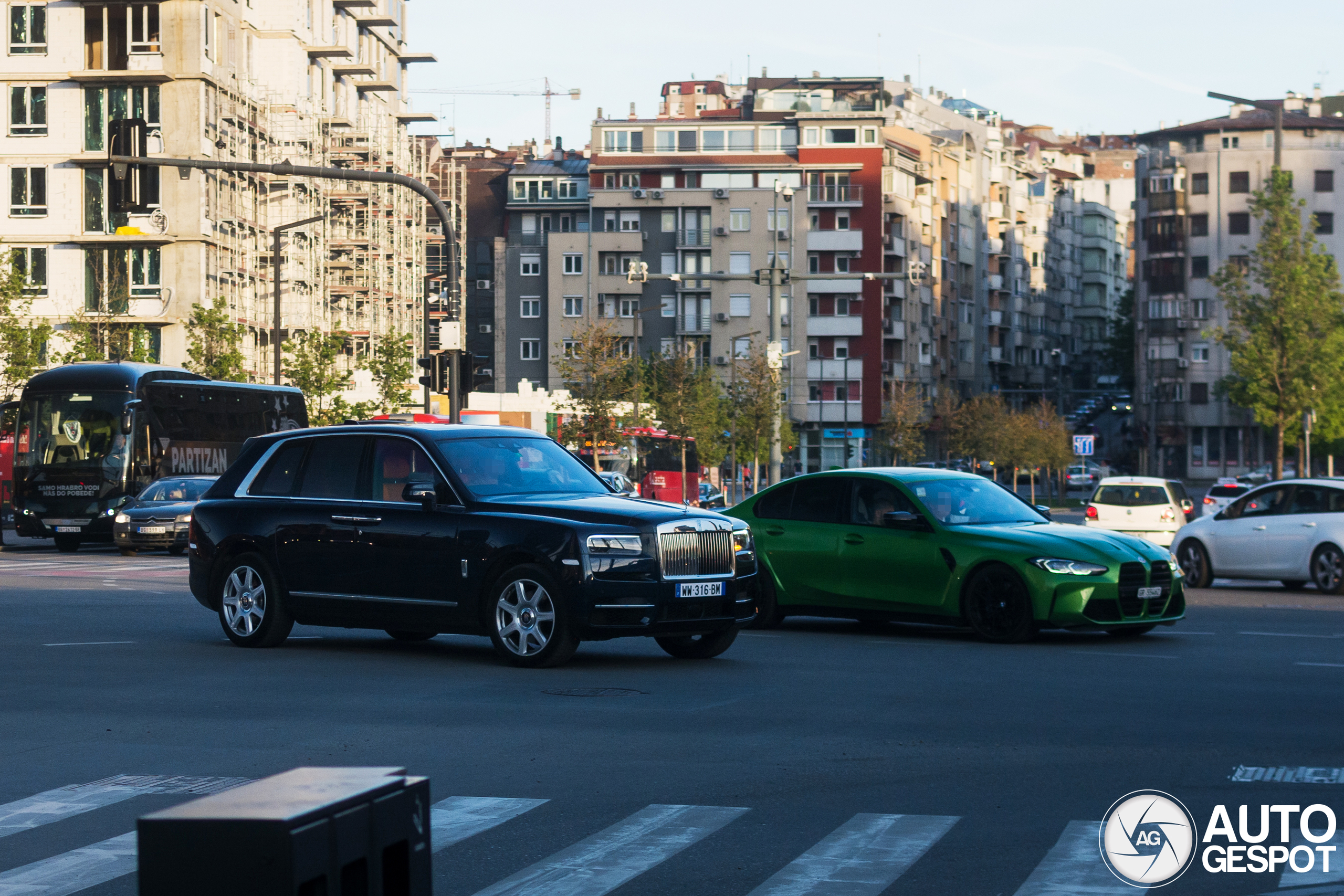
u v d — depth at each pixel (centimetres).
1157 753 1007
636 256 12800
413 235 10988
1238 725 1122
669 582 1452
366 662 1512
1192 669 1468
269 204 8544
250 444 1698
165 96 7525
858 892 669
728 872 705
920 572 1762
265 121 8469
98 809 853
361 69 9681
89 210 7550
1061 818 816
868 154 12556
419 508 1535
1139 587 1714
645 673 1428
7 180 7575
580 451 7712
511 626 1475
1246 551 2695
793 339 12556
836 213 12606
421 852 282
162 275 7531
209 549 1669
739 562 1529
